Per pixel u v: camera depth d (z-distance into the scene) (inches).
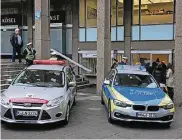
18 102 320.5
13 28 962.7
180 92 501.0
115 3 818.8
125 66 473.4
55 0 901.8
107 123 370.9
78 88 677.9
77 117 400.5
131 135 322.0
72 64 808.9
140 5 791.7
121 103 349.1
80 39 868.0
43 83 378.0
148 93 371.9
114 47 824.9
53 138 301.7
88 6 850.1
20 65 650.2
